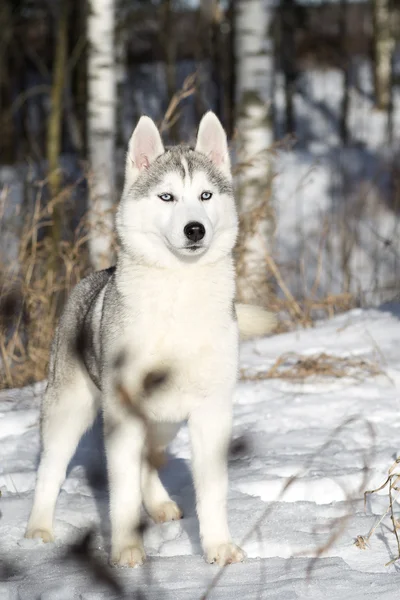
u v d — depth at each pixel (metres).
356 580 5.94
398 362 12.33
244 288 14.59
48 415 7.80
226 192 7.66
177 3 44.97
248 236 14.30
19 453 9.66
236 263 14.15
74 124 36.72
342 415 10.47
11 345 12.72
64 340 7.96
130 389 7.00
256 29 18.12
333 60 60.66
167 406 7.11
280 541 6.82
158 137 7.77
